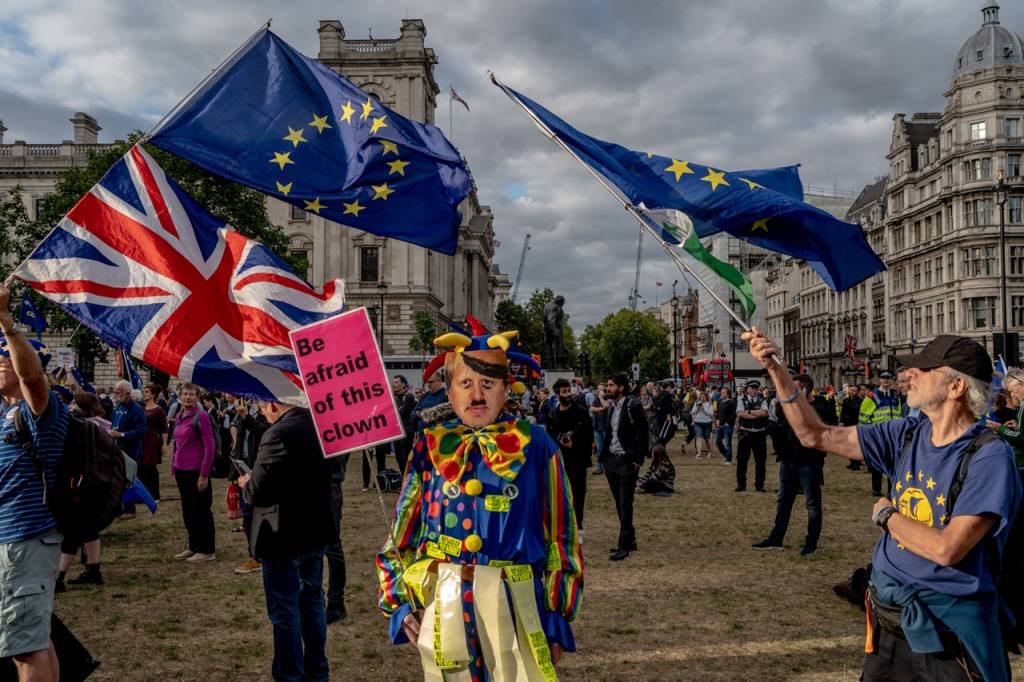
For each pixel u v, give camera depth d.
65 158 61.03
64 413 4.20
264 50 5.48
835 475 18.67
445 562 3.11
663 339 108.31
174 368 4.62
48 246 4.68
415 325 57.94
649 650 6.04
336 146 5.43
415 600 3.18
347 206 5.40
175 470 9.18
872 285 72.50
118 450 4.34
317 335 3.66
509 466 3.09
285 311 4.71
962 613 2.96
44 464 4.08
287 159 5.36
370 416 3.61
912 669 3.12
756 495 14.75
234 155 5.29
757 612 7.00
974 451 3.00
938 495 3.05
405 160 5.41
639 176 4.90
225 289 4.79
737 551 9.54
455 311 77.81
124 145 34.66
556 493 3.18
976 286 57.62
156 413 13.90
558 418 9.93
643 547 9.79
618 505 9.38
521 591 3.03
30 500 4.07
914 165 66.69
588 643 6.20
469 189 5.52
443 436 3.19
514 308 99.06
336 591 6.88
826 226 4.68
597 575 8.36
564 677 5.48
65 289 4.66
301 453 4.73
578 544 3.19
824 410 10.05
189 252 4.82
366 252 60.12
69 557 7.75
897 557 3.15
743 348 48.00
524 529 3.08
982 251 57.72
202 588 7.87
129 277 4.73
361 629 6.62
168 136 5.18
